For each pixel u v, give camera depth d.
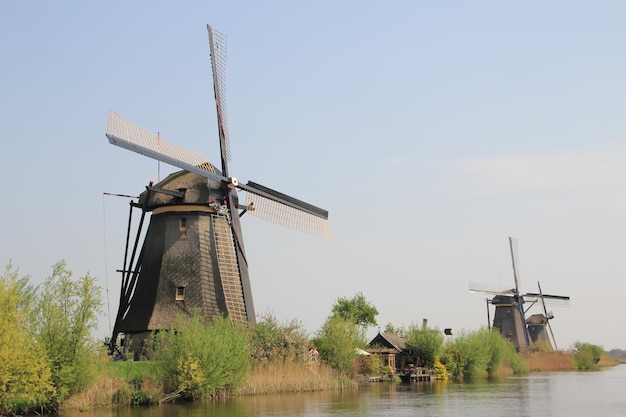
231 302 47.88
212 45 52.31
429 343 76.56
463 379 75.44
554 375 88.88
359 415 33.09
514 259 116.06
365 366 68.25
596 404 40.47
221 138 51.03
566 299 117.12
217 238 48.34
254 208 50.97
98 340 34.78
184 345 39.66
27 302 32.59
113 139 41.66
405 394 47.94
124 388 36.97
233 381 42.47
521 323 113.44
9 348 29.64
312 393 47.50
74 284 34.00
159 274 47.66
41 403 32.72
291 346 49.78
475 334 84.50
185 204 48.28
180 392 39.56
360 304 89.31
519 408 37.62
